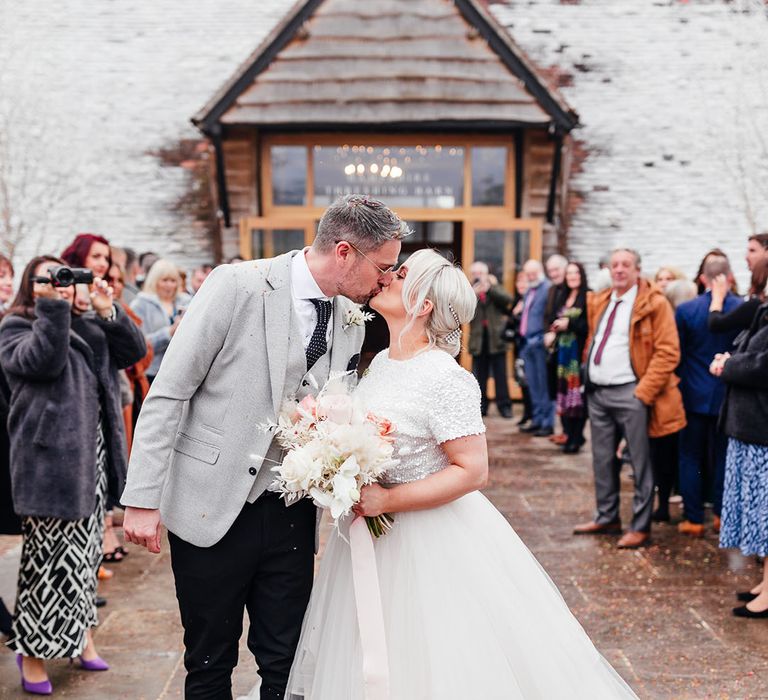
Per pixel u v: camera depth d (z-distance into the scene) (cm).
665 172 1161
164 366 248
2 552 525
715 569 491
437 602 249
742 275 1130
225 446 249
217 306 247
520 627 252
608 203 1152
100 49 1171
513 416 1041
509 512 609
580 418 798
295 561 263
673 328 516
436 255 266
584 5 1220
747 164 1151
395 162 1109
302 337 257
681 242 1144
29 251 1095
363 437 230
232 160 1077
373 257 248
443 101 1023
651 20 1212
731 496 429
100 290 382
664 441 580
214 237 1120
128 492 241
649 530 532
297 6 1002
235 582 255
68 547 343
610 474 552
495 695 241
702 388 542
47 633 338
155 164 1138
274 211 1105
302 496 243
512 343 1120
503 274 1115
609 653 381
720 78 1182
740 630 405
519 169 1092
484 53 1018
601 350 535
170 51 1177
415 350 264
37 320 329
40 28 1166
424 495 248
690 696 341
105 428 375
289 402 251
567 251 1141
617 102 1180
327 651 261
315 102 1019
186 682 265
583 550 525
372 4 1016
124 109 1151
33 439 333
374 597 248
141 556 520
